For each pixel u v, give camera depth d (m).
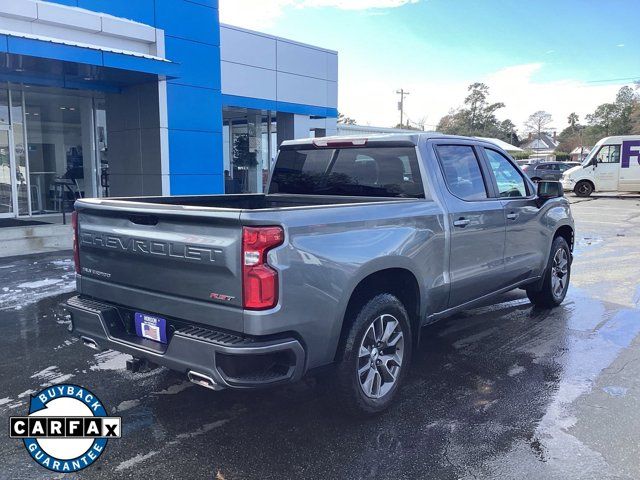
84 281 4.13
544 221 6.23
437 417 3.95
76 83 13.24
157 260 3.51
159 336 3.62
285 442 3.60
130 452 3.47
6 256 10.38
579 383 4.54
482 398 4.26
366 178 4.96
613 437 3.65
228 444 3.58
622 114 97.00
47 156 15.49
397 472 3.25
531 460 3.38
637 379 4.62
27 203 14.98
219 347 3.10
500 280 5.47
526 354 5.23
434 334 5.84
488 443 3.58
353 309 3.76
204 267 3.26
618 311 6.70
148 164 13.88
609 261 10.07
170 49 13.55
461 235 4.73
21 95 14.64
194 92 14.18
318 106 20.41
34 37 10.23
